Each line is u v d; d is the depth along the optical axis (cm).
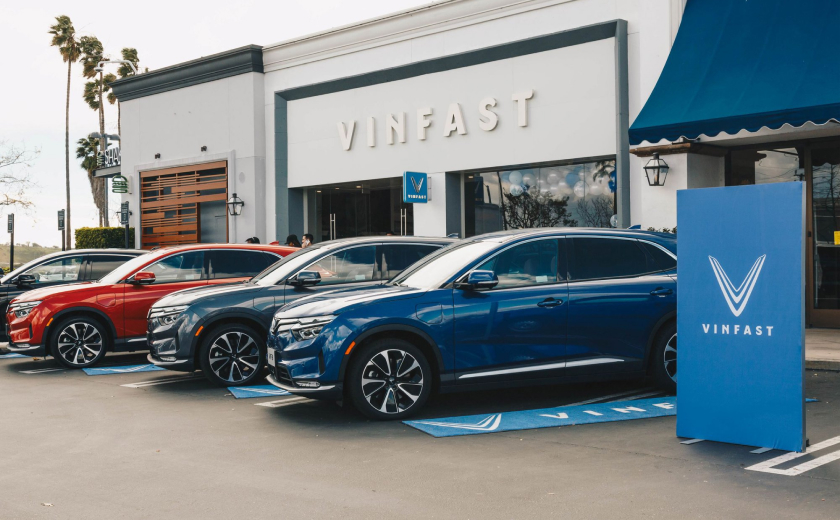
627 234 806
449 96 1694
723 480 506
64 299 1136
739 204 604
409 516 453
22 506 488
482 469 549
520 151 1580
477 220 1694
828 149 1255
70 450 638
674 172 1303
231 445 646
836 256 1258
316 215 2052
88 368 1147
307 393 716
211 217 2230
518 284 757
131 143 2447
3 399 898
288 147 2052
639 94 1406
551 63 1531
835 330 1244
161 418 767
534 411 751
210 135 2191
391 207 1877
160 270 1168
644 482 506
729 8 1226
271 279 973
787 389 579
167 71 2283
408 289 750
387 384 727
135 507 482
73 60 5222
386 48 1802
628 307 774
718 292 612
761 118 1052
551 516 445
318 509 470
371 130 1841
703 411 618
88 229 2639
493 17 1608
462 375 732
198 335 927
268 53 2058
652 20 1321
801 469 527
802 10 1125
